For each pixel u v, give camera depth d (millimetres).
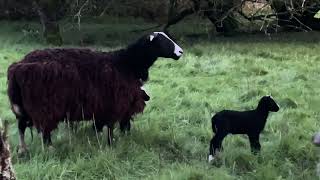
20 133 5828
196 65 9648
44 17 14047
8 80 5754
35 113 5664
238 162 5578
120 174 5336
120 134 6156
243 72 9156
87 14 16844
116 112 5867
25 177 5238
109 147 5777
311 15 17188
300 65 9719
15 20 20406
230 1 14828
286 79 8578
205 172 5285
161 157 5719
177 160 5656
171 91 7789
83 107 5770
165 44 6004
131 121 6539
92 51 5980
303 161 5684
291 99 7281
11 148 5840
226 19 16031
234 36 15812
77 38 15195
